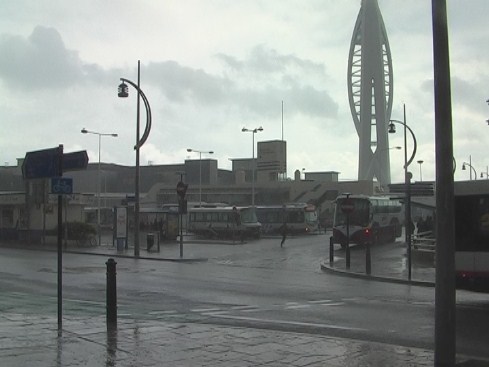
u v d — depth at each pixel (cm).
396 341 937
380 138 15375
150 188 12444
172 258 3014
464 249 1469
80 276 2061
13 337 873
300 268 2673
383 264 2697
